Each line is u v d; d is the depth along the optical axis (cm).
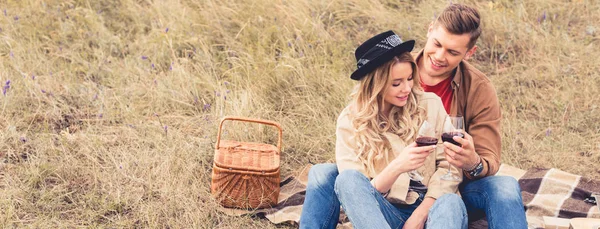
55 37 659
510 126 561
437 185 362
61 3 711
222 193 442
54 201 437
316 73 605
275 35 661
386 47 356
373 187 349
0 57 598
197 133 540
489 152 383
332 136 535
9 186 445
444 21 378
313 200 370
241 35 659
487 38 689
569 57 655
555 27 698
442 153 374
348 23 709
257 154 466
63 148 492
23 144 504
